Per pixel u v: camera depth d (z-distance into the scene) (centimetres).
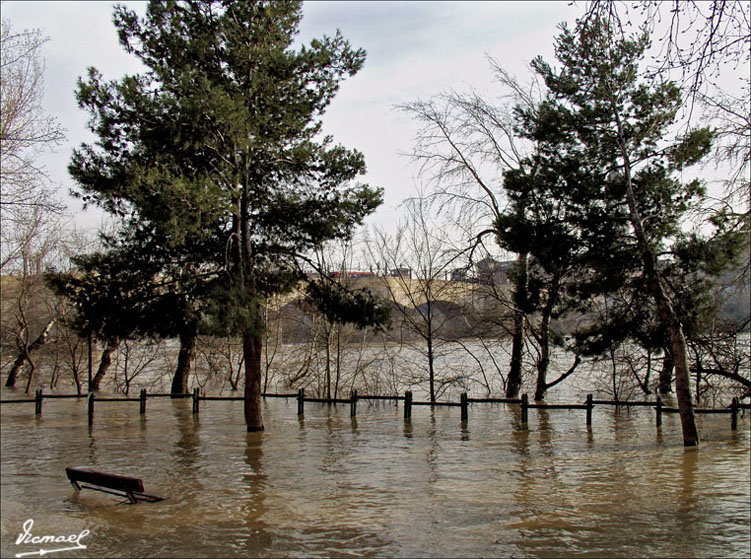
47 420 2450
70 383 4044
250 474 1510
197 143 1802
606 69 1878
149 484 1418
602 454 1706
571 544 997
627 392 2873
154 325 1984
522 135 2188
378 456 1711
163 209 1672
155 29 1941
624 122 1967
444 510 1191
